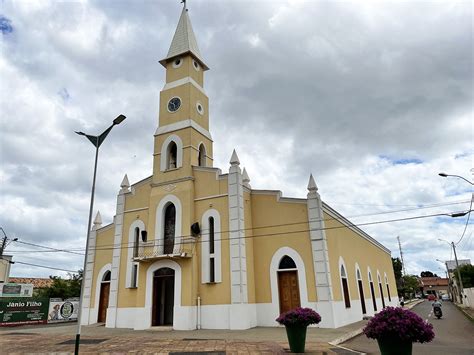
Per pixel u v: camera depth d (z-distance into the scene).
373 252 35.09
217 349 12.38
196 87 25.50
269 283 20.19
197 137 24.06
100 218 27.30
